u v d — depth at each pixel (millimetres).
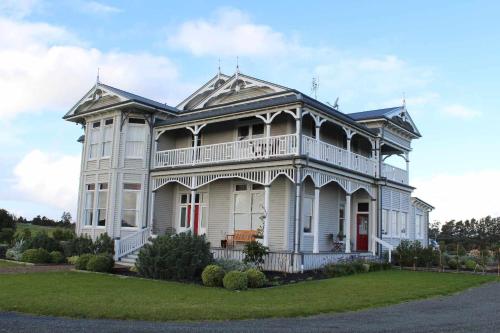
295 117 20188
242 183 23875
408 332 9031
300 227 19531
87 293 12938
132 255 22672
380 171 26047
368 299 12836
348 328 9320
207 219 25000
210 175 22766
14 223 35719
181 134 27219
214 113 22938
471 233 61344
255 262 18500
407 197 29922
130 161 25531
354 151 27484
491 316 10836
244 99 24406
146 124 25906
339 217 25797
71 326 9109
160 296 12742
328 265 19625
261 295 13328
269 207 22672
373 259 23422
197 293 13477
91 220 26344
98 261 18906
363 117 26641
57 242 24328
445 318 10539
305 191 23125
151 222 25172
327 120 22016
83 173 26969
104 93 26500
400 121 28812
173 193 26750
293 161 19594
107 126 26375
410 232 30188
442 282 17109
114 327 9102
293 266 19047
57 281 15266
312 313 10867
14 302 11320
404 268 23312
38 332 8570
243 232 22922
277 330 9055
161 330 8922
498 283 17562
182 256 16641
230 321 9930
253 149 21469
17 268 19422
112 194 25109
